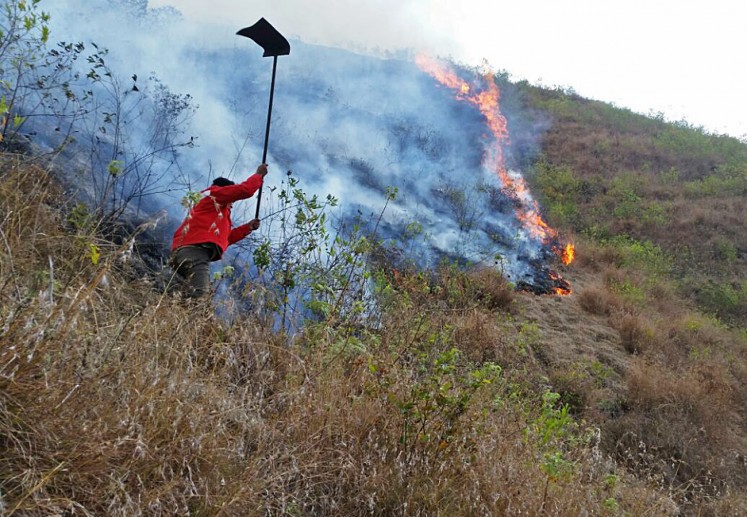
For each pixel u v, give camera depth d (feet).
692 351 33.83
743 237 52.60
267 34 18.06
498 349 27.37
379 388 13.88
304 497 10.59
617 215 55.06
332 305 18.12
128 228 19.31
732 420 28.40
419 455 12.75
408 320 20.42
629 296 39.04
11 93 20.31
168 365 10.84
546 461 15.87
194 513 9.02
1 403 7.93
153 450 9.00
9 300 9.06
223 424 10.51
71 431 8.38
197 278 16.89
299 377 13.26
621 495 18.01
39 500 7.29
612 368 30.66
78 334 9.25
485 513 11.87
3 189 12.23
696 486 22.98
